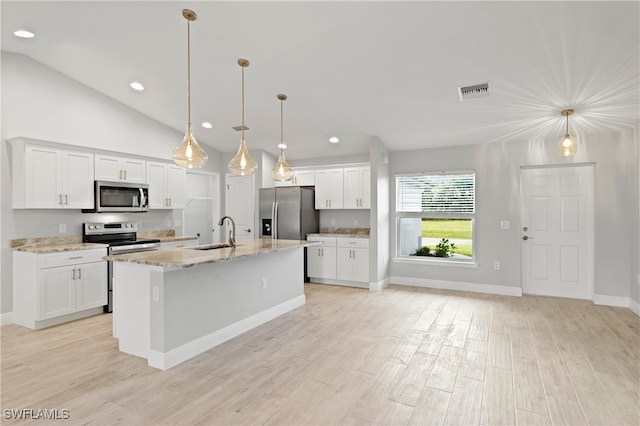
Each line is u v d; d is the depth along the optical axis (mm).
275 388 2496
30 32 3463
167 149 5535
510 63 3145
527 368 2787
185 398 2359
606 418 2129
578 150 4711
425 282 5676
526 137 4887
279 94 4262
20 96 3961
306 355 3055
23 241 4027
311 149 6125
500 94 3699
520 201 5066
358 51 3275
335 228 6324
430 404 2289
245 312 3691
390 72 3547
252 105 4629
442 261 5516
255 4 2814
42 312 3674
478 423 2090
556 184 4965
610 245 4539
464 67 3295
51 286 3752
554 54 2943
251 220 6414
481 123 4488
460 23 2752
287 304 4352
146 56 3732
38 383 2555
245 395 2402
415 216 5773
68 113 4355
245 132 5535
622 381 2570
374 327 3762
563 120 4223
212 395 2400
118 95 4719
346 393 2426
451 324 3842
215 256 2998
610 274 4547
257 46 3365
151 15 3070
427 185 5688
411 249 5887
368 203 5766
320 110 4586
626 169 4449
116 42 3543
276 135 5586
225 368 2812
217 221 6629
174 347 2883
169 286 2852
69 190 4211
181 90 4414
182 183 5711
